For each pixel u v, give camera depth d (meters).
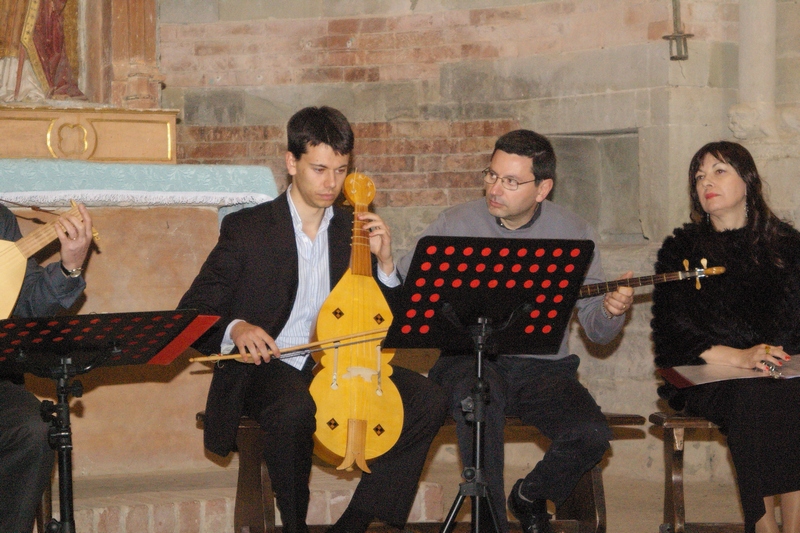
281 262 3.30
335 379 3.12
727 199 3.65
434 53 6.57
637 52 5.90
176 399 4.14
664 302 3.68
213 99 6.80
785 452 3.28
